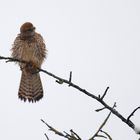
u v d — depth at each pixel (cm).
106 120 639
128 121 626
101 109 649
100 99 661
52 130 638
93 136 632
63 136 632
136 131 618
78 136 627
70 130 631
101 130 636
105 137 633
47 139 640
